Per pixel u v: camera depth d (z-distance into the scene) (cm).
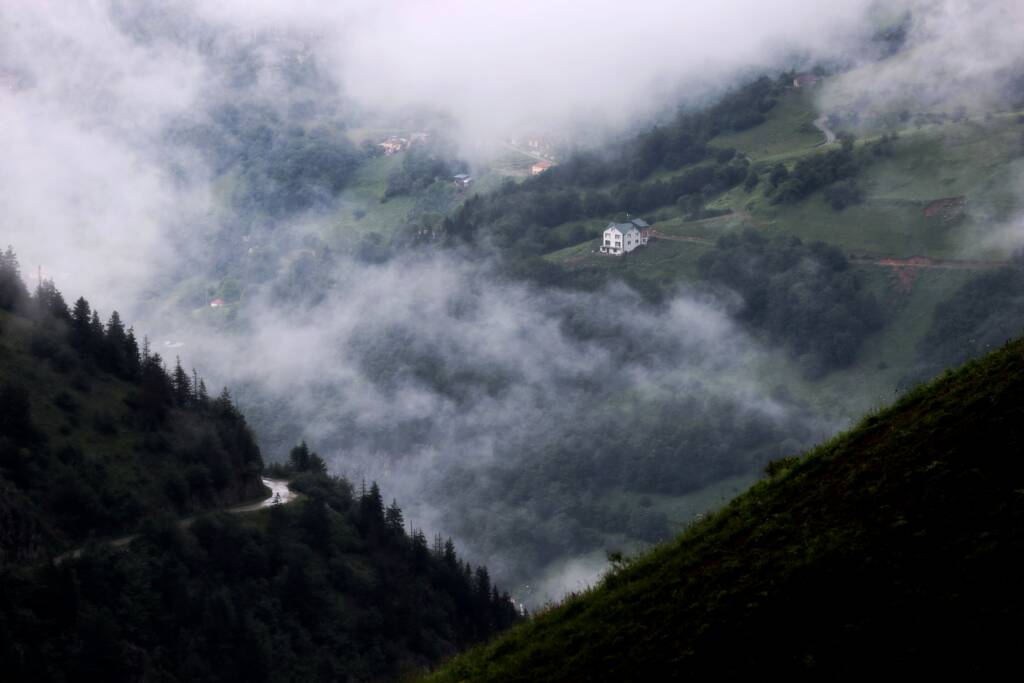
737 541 2686
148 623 6091
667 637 2444
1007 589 2102
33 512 6400
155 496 7431
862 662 2125
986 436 2436
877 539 2358
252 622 6538
